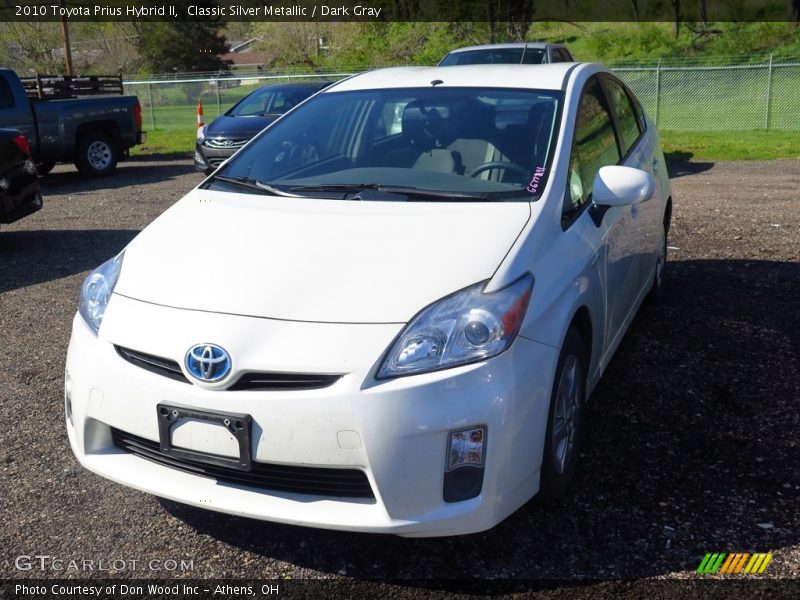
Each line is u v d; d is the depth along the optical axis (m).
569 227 3.39
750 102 24.97
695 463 3.54
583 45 45.38
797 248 7.29
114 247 8.14
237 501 2.73
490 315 2.72
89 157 13.98
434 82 4.31
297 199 3.58
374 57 37.62
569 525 3.10
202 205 3.67
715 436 3.78
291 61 44.88
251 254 3.10
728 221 8.59
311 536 3.11
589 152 3.96
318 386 2.63
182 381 2.76
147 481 2.86
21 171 8.10
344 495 2.70
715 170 13.07
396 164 3.78
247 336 2.70
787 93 25.97
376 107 4.18
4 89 12.74
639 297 4.81
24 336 5.48
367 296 2.78
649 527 3.08
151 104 25.64
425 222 3.19
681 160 14.59
